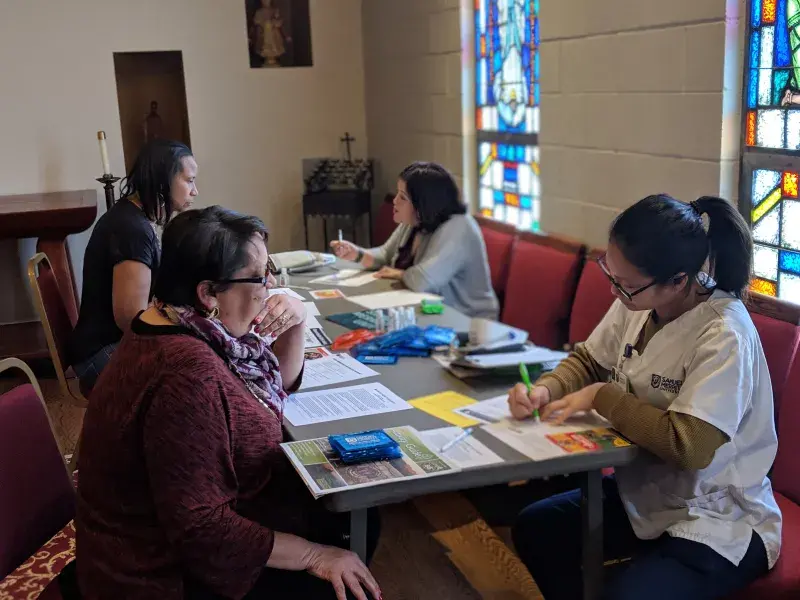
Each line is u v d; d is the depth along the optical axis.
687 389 1.64
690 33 2.68
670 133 2.83
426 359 2.24
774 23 2.44
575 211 3.45
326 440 1.65
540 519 1.95
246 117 5.25
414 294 3.05
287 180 5.42
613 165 3.16
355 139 5.55
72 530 2.02
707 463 1.60
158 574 1.50
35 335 4.58
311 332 2.55
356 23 5.40
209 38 5.07
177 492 1.43
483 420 1.78
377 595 1.56
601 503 1.70
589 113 3.27
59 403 4.07
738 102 2.59
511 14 3.87
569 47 3.35
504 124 4.06
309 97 5.38
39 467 1.78
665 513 1.74
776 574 1.70
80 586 1.55
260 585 1.67
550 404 1.79
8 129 4.75
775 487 2.00
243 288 1.56
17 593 1.75
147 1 4.90
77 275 4.95
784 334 2.02
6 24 4.64
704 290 1.74
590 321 2.93
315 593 1.68
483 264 3.32
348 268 3.62
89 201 4.36
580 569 1.85
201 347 1.49
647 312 1.85
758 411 1.72
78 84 4.83
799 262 2.44
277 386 1.74
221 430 1.47
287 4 5.25
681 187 2.81
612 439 1.66
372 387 2.01
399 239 3.62
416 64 4.72
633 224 1.64
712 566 1.65
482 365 2.02
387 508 2.95
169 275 1.53
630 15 2.95
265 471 1.59
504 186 4.12
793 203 2.45
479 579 2.50
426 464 1.52
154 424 1.43
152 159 2.75
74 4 4.75
